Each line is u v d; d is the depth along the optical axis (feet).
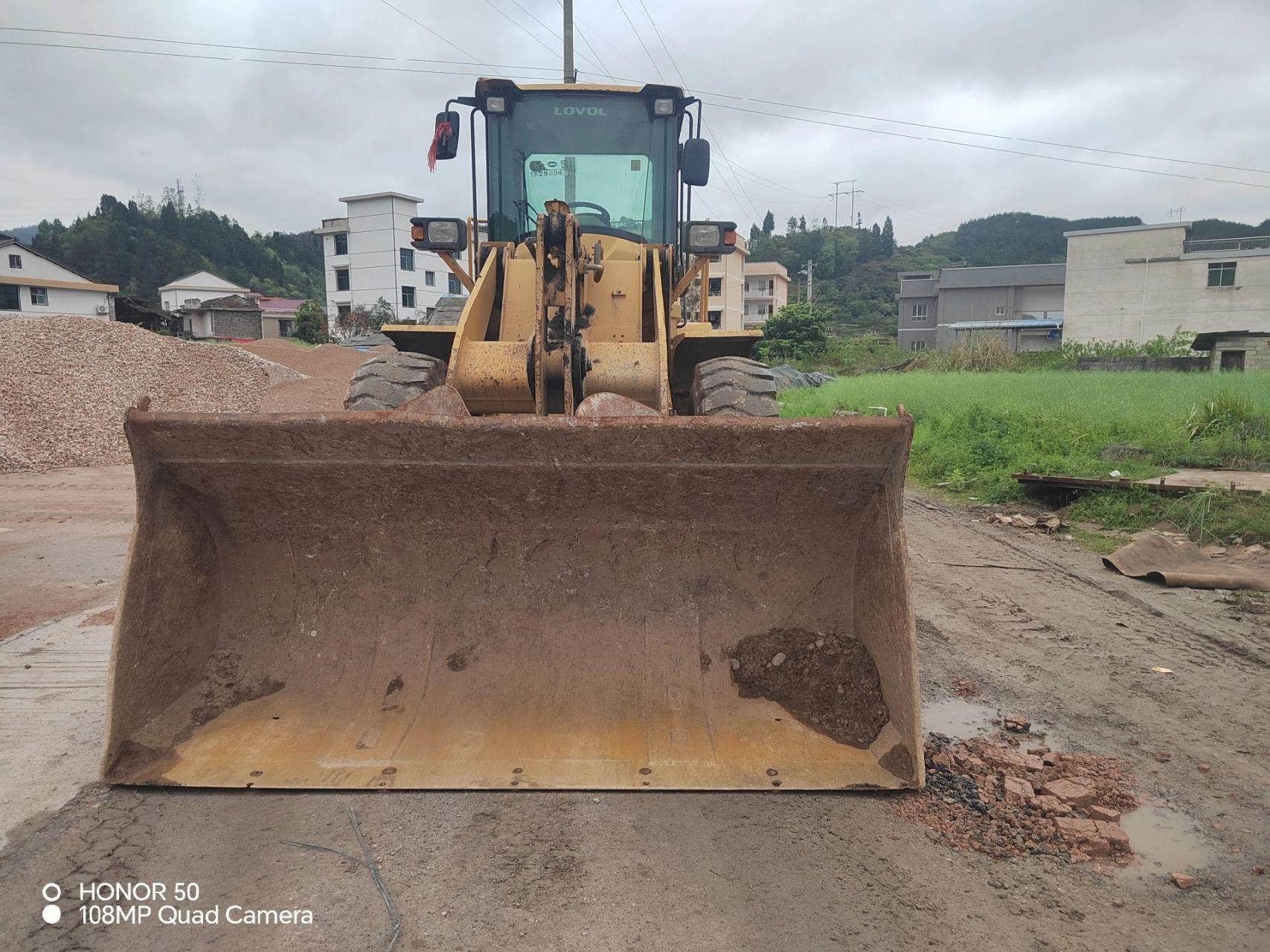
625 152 18.92
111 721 9.61
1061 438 34.63
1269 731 11.73
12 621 16.39
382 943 7.27
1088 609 17.42
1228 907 7.92
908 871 8.34
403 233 184.96
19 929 7.43
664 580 11.18
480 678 10.85
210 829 8.87
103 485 33.96
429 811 9.21
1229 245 150.41
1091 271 146.41
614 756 9.89
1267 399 41.75
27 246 155.63
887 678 10.22
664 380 14.19
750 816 9.18
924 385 65.82
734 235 17.02
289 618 11.20
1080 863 8.58
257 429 9.75
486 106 18.58
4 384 42.98
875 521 10.48
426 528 11.00
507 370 14.74
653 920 7.57
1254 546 21.36
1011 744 11.28
